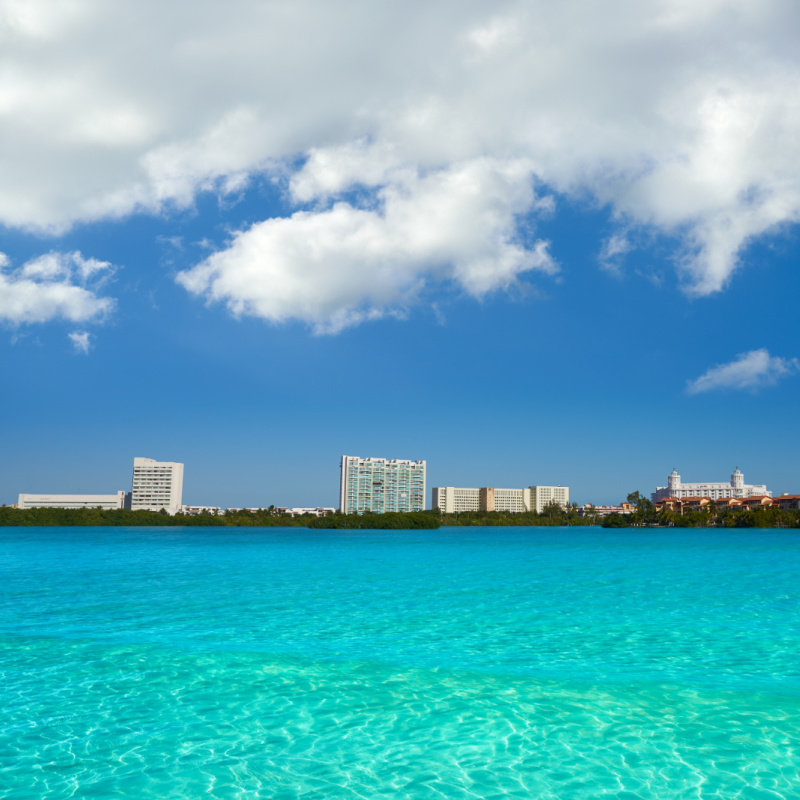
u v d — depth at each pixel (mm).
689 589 26312
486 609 20891
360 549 61750
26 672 12789
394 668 13031
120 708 10602
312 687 11727
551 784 7742
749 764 8234
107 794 7539
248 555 51438
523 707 10539
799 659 13711
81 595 24938
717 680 12031
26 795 7508
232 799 7398
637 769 8133
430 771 8148
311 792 7578
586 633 16672
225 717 10164
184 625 17984
